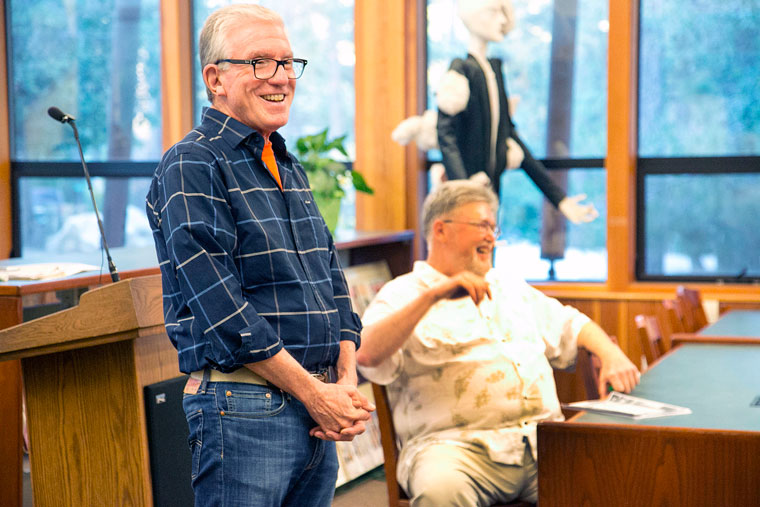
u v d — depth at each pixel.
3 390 2.74
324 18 5.25
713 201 4.86
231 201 1.69
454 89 4.45
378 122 5.06
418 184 5.05
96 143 5.62
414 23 4.99
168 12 5.40
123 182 5.59
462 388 3.10
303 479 1.85
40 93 5.66
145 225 5.59
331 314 1.81
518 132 5.09
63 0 5.59
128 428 2.12
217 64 1.76
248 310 1.63
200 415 1.70
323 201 4.41
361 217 5.13
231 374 1.69
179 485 2.26
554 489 2.15
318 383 1.69
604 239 4.97
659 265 4.96
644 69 4.92
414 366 3.16
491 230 3.38
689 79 4.86
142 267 2.92
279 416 1.70
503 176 5.09
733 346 3.47
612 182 4.84
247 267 1.70
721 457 2.03
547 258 5.06
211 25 1.77
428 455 3.00
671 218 4.93
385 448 3.00
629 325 4.76
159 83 5.51
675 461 2.06
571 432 2.14
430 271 3.31
